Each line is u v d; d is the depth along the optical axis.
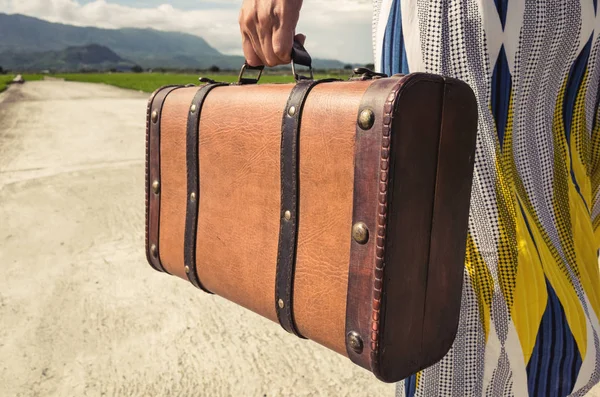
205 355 2.37
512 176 1.16
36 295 3.04
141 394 2.08
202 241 1.40
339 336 1.02
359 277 0.96
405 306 0.95
